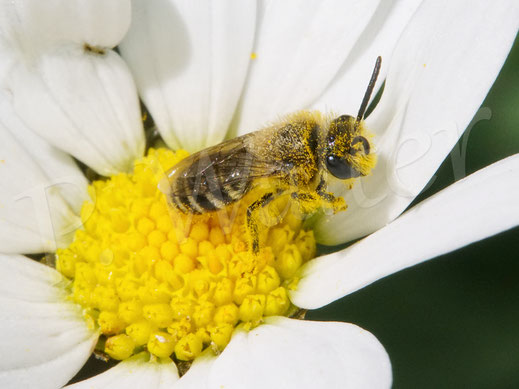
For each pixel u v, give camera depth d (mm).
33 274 62
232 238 62
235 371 56
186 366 60
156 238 62
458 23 58
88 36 63
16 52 62
